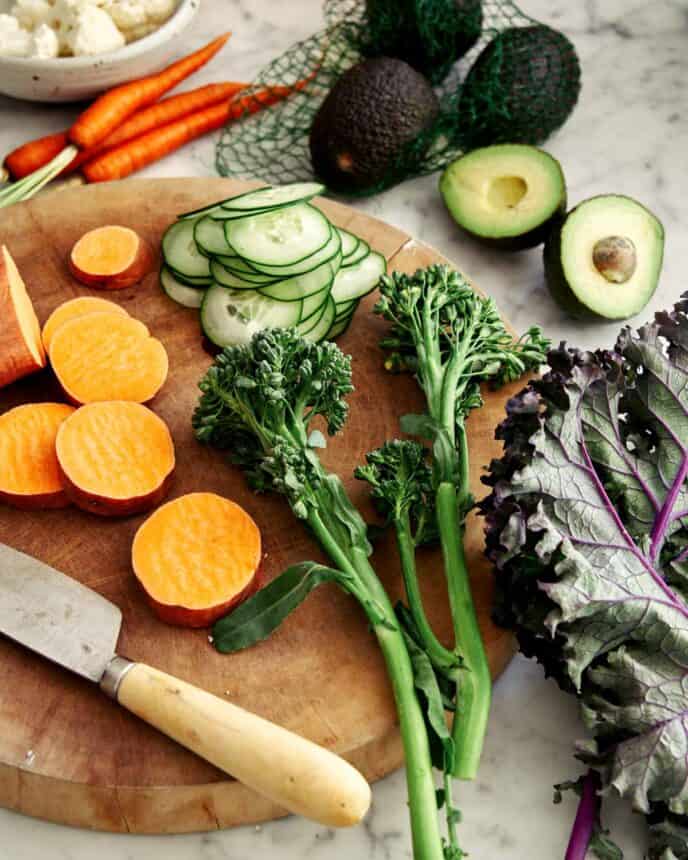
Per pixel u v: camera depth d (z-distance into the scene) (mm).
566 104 901
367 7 928
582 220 832
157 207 833
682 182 931
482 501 686
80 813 651
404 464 702
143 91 907
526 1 1018
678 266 887
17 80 896
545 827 669
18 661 670
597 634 639
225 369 703
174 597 679
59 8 900
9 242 813
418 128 866
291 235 785
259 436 710
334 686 672
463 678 662
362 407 771
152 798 645
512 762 686
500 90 885
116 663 647
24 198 867
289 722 662
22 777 644
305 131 922
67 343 755
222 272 782
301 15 1016
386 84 857
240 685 671
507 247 866
